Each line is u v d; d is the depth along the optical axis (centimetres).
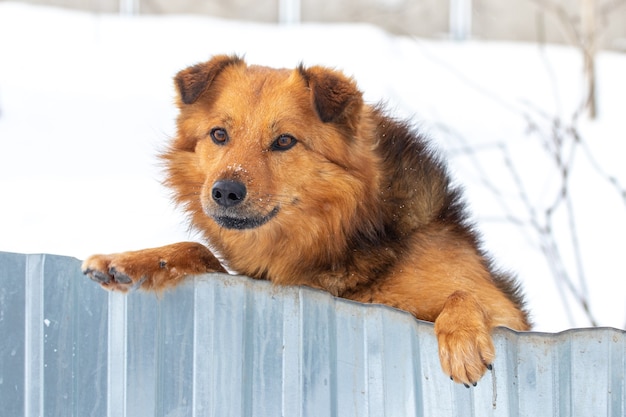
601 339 388
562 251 880
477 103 1501
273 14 2280
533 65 1772
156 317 441
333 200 503
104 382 440
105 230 863
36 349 439
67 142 1239
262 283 429
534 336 395
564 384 393
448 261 498
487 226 930
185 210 535
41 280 439
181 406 436
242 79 521
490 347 399
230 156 491
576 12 1844
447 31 2203
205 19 2156
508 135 1267
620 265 844
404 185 520
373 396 408
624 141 1221
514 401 398
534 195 1027
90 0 2205
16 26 1942
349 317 412
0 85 1510
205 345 433
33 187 1018
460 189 561
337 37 1947
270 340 427
